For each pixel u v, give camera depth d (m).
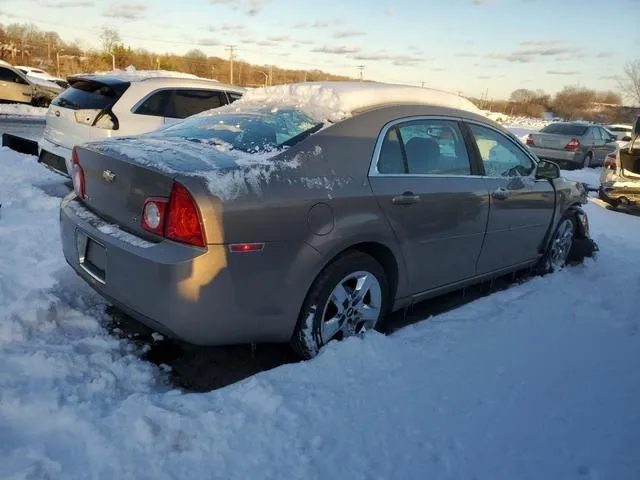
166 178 2.64
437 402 2.82
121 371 2.95
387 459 2.39
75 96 7.04
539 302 4.34
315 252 2.90
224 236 2.59
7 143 9.09
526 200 4.50
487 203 4.02
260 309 2.79
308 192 2.87
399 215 3.32
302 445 2.41
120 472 2.18
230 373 3.11
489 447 2.52
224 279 2.62
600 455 2.53
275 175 2.81
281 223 2.76
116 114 6.67
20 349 2.97
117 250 2.78
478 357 3.34
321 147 3.07
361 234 3.09
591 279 5.11
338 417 2.62
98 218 3.11
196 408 2.59
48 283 3.83
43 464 2.15
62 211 3.41
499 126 4.42
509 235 4.40
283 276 2.81
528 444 2.56
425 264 3.63
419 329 3.69
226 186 2.63
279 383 2.83
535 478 2.35
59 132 6.89
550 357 3.43
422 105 3.77
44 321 3.30
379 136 3.32
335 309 3.18
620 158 10.11
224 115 3.66
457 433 2.59
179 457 2.28
